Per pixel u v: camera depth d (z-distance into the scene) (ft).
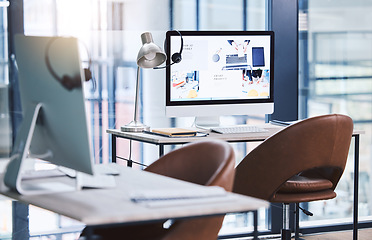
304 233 14.21
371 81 14.80
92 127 12.79
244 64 12.34
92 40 12.61
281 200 10.41
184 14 13.07
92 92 12.69
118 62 12.80
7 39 12.26
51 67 6.40
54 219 12.76
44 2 12.39
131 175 7.40
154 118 13.14
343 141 10.50
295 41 14.05
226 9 13.34
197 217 5.55
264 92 12.54
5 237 12.48
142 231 7.63
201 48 12.01
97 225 5.33
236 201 5.87
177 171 8.01
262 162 10.32
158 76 13.10
